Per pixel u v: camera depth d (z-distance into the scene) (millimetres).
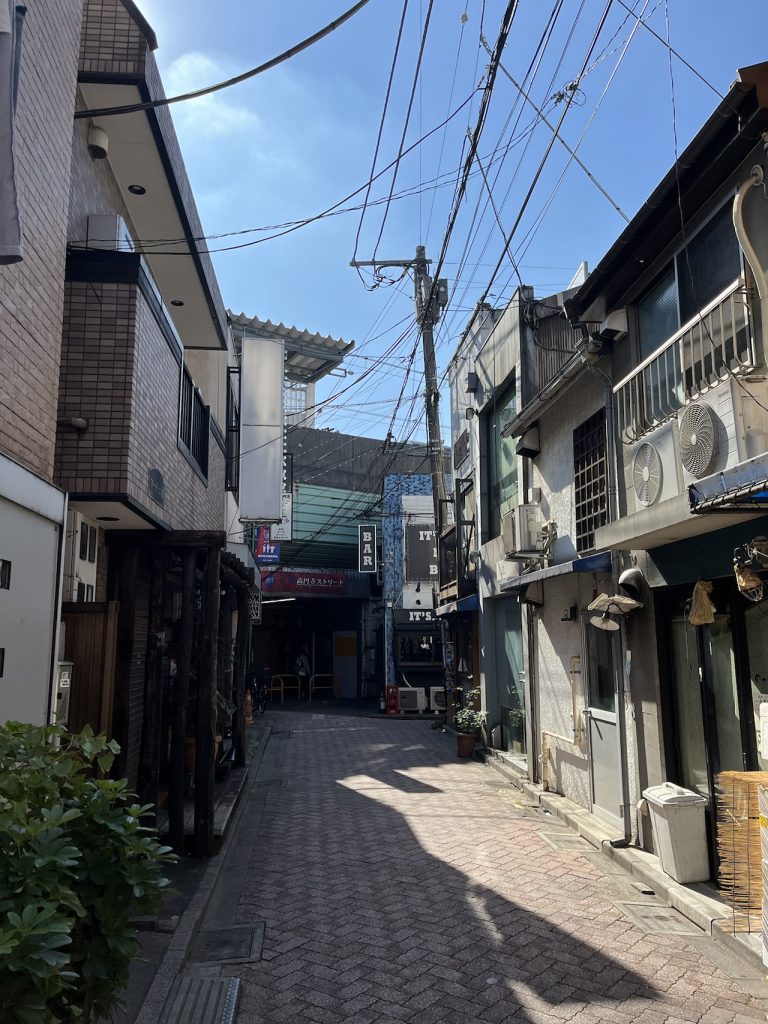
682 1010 4039
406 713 22016
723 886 5504
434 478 15953
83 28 7660
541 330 10195
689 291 6047
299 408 28562
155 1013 3926
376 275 14523
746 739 5418
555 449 9602
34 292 4926
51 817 2477
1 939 1917
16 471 4410
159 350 7465
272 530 25469
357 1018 3992
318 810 9234
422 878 6418
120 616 7434
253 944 5004
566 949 4859
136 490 6504
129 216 9789
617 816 7551
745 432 4688
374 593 28203
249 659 18875
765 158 4934
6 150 3721
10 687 4398
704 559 5730
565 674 9172
